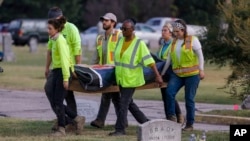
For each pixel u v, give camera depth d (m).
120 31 28.00
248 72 34.09
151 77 26.61
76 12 140.00
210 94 43.16
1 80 49.38
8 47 75.00
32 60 76.69
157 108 36.09
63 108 25.16
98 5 135.75
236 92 35.97
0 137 24.94
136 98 40.84
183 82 27.19
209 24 40.97
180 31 26.77
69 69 24.98
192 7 123.19
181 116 28.44
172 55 27.03
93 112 28.72
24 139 24.28
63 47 24.56
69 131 26.00
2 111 34.00
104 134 26.09
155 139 21.27
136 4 135.62
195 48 26.72
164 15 136.12
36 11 147.25
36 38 118.31
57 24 24.69
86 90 25.66
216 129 28.39
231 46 38.88
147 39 110.62
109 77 25.94
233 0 38.06
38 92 42.78
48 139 24.23
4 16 147.25
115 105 27.36
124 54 25.31
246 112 31.25
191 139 22.42
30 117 31.86
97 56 28.77
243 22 34.53
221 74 56.59
